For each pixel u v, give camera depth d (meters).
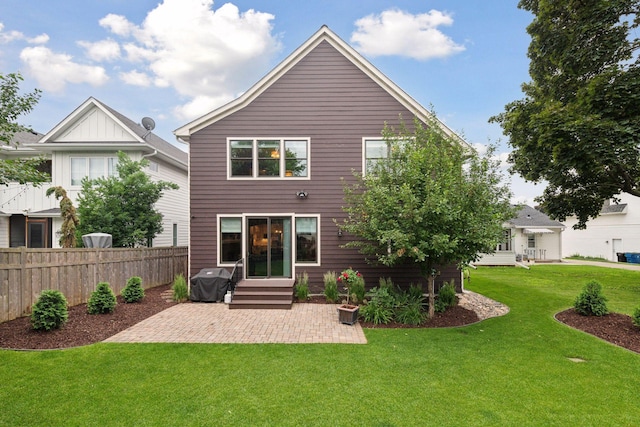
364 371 4.81
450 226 7.23
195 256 10.60
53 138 14.38
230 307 8.78
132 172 12.76
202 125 10.67
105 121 14.57
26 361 4.92
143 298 9.35
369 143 10.68
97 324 6.80
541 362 5.20
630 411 3.80
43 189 14.84
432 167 7.52
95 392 4.08
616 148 8.52
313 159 10.64
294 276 10.51
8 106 6.36
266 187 10.63
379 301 8.05
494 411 3.77
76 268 8.25
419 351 5.67
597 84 8.83
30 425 3.41
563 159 9.59
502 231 7.60
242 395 4.07
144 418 3.56
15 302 6.66
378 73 10.59
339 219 10.56
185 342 5.98
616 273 17.31
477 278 15.38
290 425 3.47
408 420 3.58
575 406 3.90
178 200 18.41
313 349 5.71
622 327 6.93
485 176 7.61
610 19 9.11
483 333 6.75
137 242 12.70
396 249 7.39
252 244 10.65
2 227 15.31
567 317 7.90
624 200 26.61
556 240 26.17
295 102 10.72
